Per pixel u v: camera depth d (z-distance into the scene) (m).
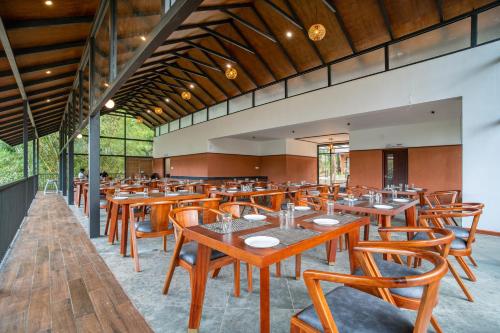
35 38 4.01
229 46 7.69
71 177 8.19
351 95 6.13
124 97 11.75
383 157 8.49
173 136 13.12
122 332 1.80
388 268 1.75
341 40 6.00
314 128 8.24
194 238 1.73
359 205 3.14
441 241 1.58
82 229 4.82
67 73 6.16
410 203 3.49
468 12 4.61
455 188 7.15
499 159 4.23
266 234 1.66
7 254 3.38
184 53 8.52
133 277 2.69
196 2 1.44
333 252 3.03
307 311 1.27
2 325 1.88
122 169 14.37
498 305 2.13
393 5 5.05
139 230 2.86
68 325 1.88
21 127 10.20
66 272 2.82
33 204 7.96
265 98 8.26
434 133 7.49
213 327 1.85
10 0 3.03
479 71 4.45
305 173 12.35
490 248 3.57
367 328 1.12
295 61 7.07
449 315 1.99
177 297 2.28
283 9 5.95
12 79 5.29
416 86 5.16
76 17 3.89
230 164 11.38
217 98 10.05
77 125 6.73
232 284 2.54
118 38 3.03
